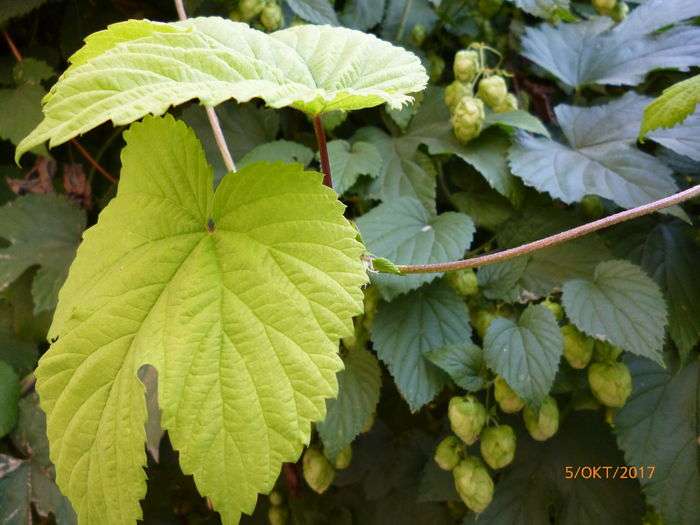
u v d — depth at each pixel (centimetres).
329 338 17
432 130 38
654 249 34
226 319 18
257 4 39
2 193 46
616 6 43
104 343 19
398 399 42
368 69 21
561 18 42
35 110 41
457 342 32
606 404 31
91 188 47
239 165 38
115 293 19
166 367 18
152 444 34
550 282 33
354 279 18
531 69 42
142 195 21
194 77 17
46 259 42
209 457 17
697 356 34
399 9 43
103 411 19
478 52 43
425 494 36
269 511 46
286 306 18
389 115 40
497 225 36
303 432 16
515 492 35
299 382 17
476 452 33
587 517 35
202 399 17
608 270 31
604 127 36
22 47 46
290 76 20
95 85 16
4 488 37
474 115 35
